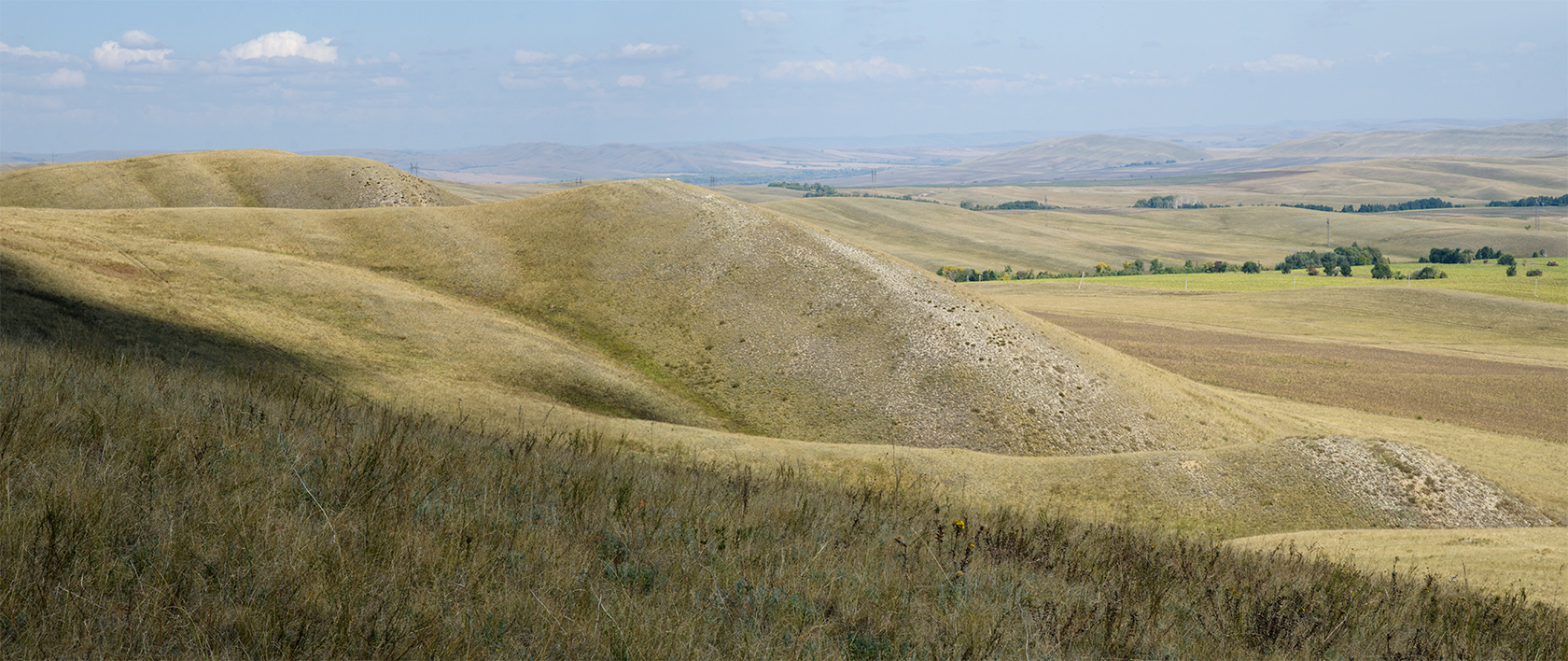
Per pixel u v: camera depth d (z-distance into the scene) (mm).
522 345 59500
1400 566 21938
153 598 5086
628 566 7156
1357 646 8859
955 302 75062
